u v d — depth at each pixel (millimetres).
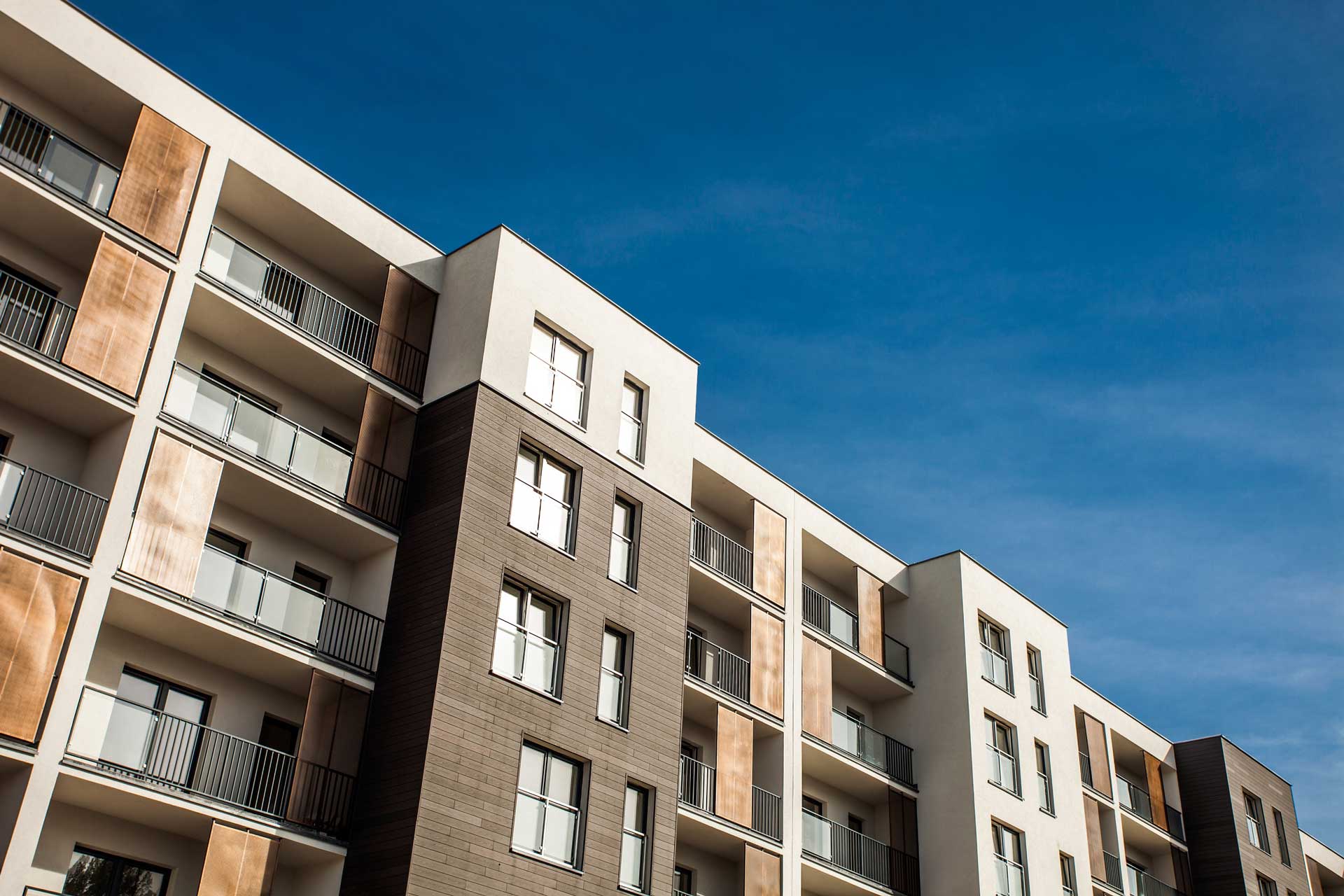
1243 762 52875
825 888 34094
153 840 22484
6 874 19312
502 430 27516
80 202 23688
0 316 23219
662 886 26875
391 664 25047
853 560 38906
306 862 23578
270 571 24875
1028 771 38969
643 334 32406
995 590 41312
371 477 26641
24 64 24469
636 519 30125
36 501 22438
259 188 26969
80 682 20984
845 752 35188
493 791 24234
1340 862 59750
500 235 29484
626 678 28141
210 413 25484
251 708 24625
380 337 27984
